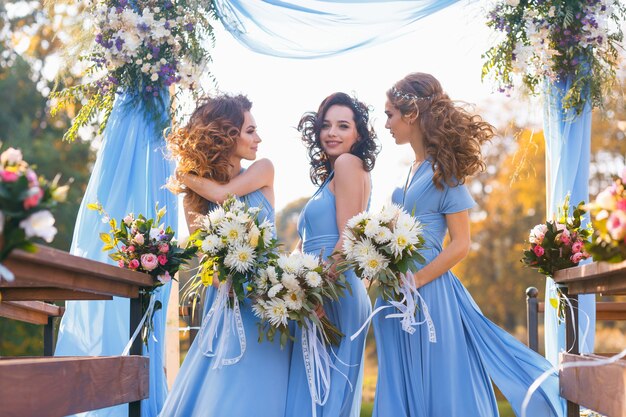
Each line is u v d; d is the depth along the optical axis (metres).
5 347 13.44
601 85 4.41
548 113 4.48
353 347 3.75
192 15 4.45
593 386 3.06
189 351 3.85
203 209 3.93
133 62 4.43
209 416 3.54
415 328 3.67
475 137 3.74
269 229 3.59
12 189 2.19
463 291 3.84
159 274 3.48
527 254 3.76
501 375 3.69
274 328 3.57
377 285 3.56
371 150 3.96
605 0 4.32
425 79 3.76
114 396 3.01
